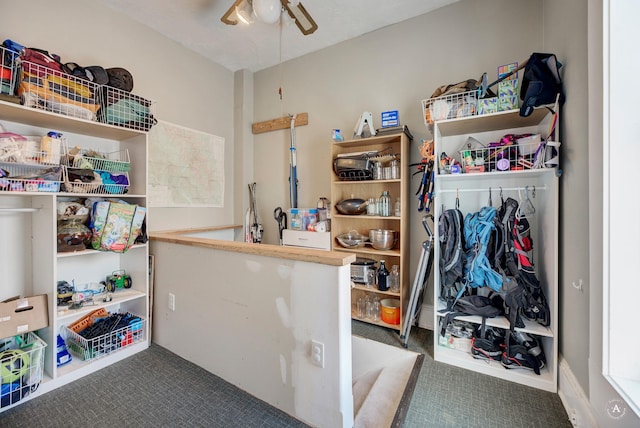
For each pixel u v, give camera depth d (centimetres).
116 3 226
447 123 202
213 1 225
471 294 222
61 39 202
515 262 188
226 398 158
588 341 128
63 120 175
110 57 229
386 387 170
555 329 163
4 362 146
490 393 163
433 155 210
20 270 183
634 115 108
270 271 151
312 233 279
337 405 129
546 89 158
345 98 291
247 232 345
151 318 223
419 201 242
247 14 182
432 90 247
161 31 264
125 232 197
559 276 167
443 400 157
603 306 114
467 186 229
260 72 349
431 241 215
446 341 208
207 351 183
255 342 158
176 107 282
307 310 137
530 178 208
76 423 139
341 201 266
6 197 177
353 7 239
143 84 253
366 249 260
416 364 177
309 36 279
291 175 316
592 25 119
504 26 219
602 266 114
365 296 278
